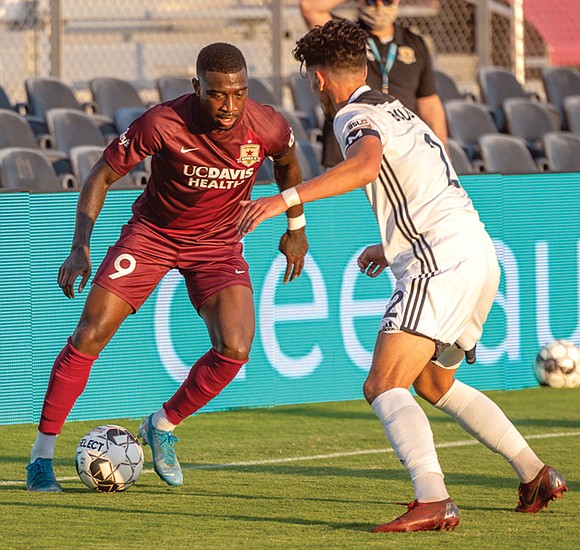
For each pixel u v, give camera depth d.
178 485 15.05
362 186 11.77
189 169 14.33
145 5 39.84
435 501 11.83
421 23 41.47
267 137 14.52
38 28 35.78
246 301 14.98
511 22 41.84
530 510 13.10
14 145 29.11
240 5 40.12
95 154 26.81
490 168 30.14
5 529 12.55
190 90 34.22
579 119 36.97
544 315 23.81
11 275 19.55
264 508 13.59
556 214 23.67
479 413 12.99
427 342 11.96
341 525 12.58
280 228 21.45
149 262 14.96
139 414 20.66
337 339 22.17
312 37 12.69
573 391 23.42
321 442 18.39
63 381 14.66
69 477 15.76
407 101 23.06
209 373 14.70
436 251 12.02
